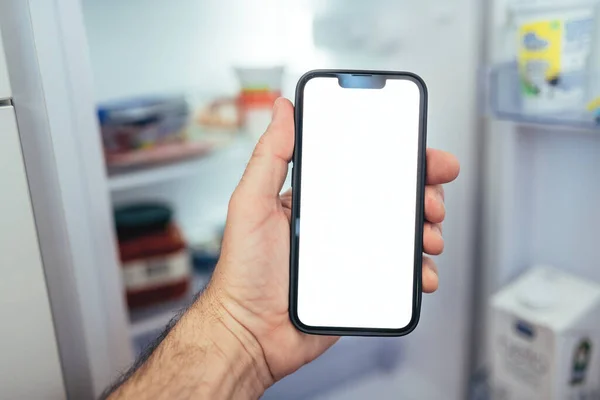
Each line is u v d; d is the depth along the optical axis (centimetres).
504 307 72
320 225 48
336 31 95
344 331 48
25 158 50
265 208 47
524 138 77
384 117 48
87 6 88
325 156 48
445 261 87
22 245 48
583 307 68
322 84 48
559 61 60
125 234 89
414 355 99
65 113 53
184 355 46
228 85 102
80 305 57
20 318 49
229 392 46
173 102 89
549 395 68
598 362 72
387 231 48
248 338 49
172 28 95
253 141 94
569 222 76
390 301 48
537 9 60
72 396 57
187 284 93
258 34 102
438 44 81
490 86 70
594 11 59
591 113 59
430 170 49
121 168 86
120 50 92
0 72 47
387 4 89
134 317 88
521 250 81
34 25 49
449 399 92
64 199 54
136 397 44
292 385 99
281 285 49
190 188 104
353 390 102
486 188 83
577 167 73
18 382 50
